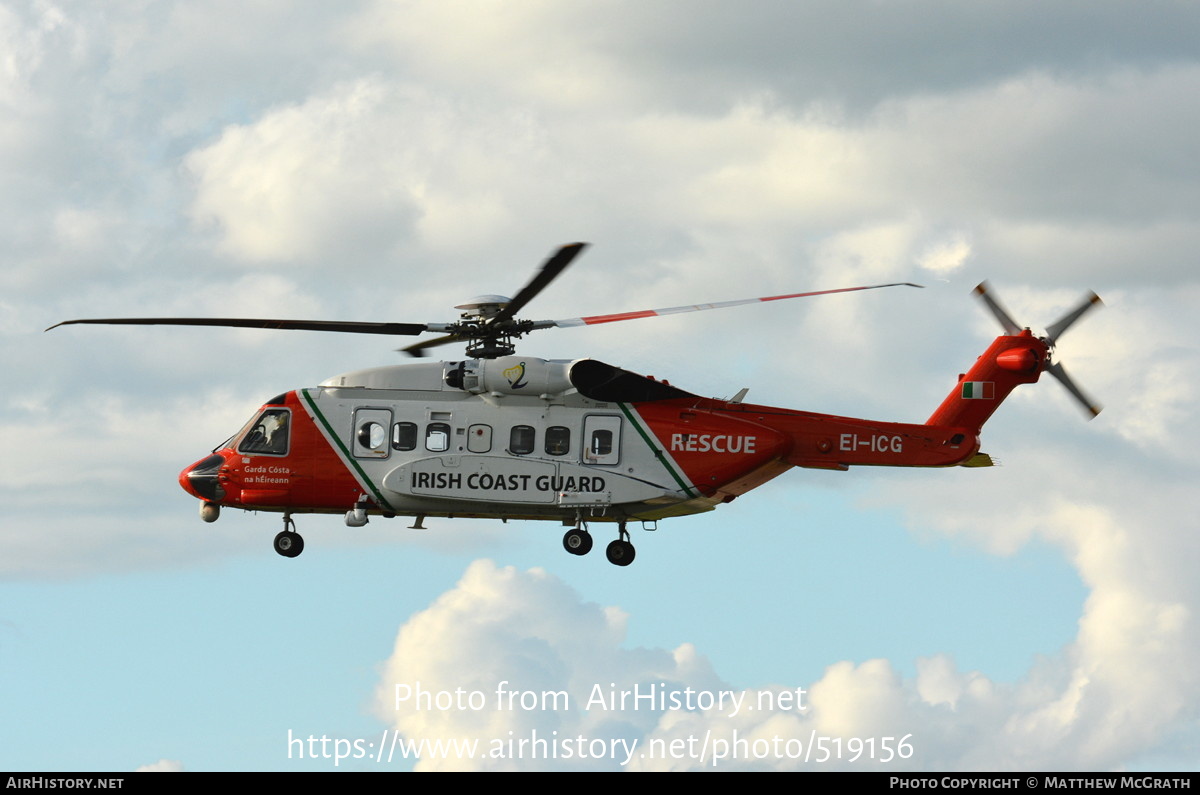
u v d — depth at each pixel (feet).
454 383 273.75
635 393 272.10
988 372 277.44
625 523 283.18
